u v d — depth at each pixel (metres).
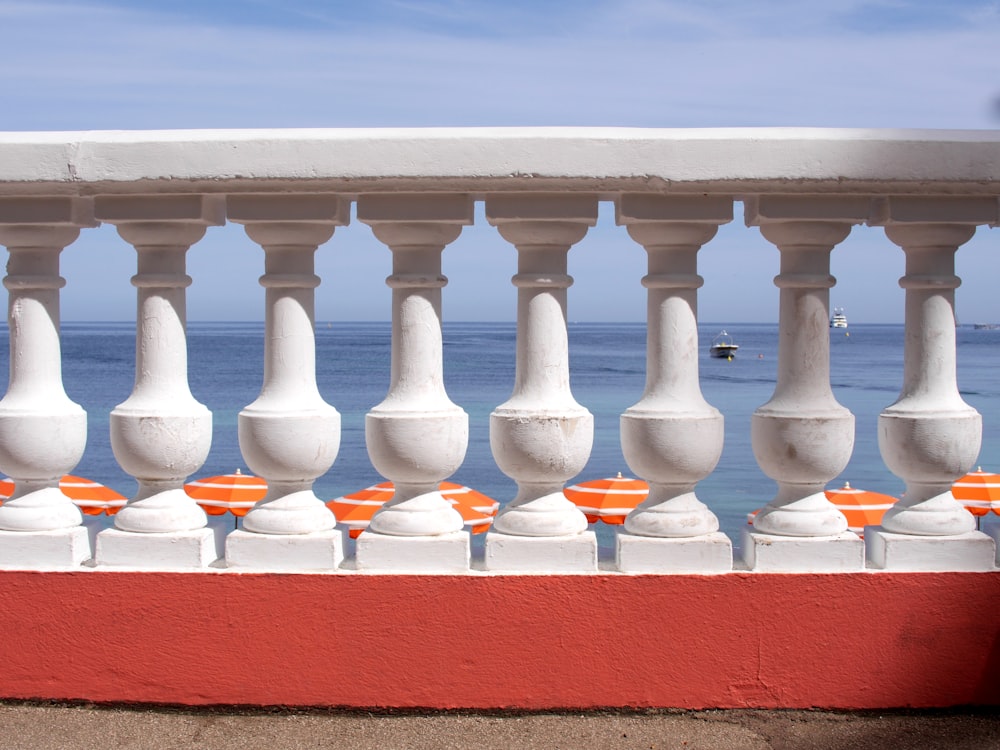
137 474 3.26
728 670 3.16
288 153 3.02
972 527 3.28
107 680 3.21
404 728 3.11
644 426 3.13
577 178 3.00
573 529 3.22
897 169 3.00
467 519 5.35
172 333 3.25
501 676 3.16
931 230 3.17
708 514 3.25
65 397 3.39
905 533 3.25
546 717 3.16
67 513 3.35
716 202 3.10
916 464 3.21
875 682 3.17
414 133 3.02
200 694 3.20
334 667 3.18
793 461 3.17
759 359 95.19
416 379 3.18
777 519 3.23
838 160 3.00
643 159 3.00
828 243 3.18
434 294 3.20
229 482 6.24
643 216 3.10
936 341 3.22
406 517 3.20
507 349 103.44
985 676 3.17
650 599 3.15
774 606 3.15
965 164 3.01
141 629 3.20
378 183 3.02
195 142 3.04
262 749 3.00
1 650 3.23
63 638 3.21
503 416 3.15
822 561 3.18
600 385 53.09
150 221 3.18
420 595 3.15
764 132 3.04
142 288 3.25
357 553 3.19
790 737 3.06
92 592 3.20
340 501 5.63
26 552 3.25
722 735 3.07
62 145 3.08
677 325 3.16
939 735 3.07
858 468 20.77
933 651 3.16
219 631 3.19
